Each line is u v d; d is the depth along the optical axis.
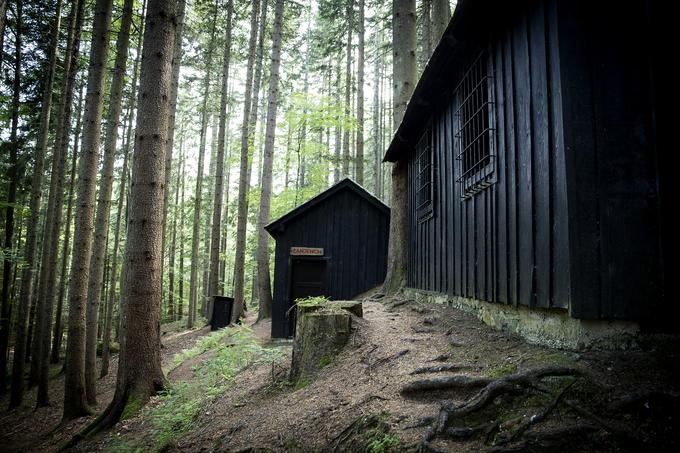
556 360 3.29
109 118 9.30
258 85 21.52
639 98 3.54
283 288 12.31
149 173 7.17
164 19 7.27
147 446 5.21
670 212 3.41
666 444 2.27
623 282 3.33
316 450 3.45
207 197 31.81
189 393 6.44
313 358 5.46
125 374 6.98
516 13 4.48
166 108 7.36
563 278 3.43
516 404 2.91
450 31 5.17
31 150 14.16
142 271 7.12
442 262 7.00
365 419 3.43
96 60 8.59
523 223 4.17
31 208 11.18
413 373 4.04
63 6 12.18
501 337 4.47
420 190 8.45
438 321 5.79
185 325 21.39
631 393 2.63
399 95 9.55
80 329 8.48
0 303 16.28
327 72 26.83
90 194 8.56
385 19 19.84
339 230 12.58
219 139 19.22
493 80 5.04
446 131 6.96
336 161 21.41
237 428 4.65
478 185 5.42
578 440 2.43
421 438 2.82
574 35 3.58
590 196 3.39
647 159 3.47
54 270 10.62
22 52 13.13
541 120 3.87
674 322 3.34
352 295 12.31
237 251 17.47
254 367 7.23
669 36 3.58
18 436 8.42
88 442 6.22
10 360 16.80
